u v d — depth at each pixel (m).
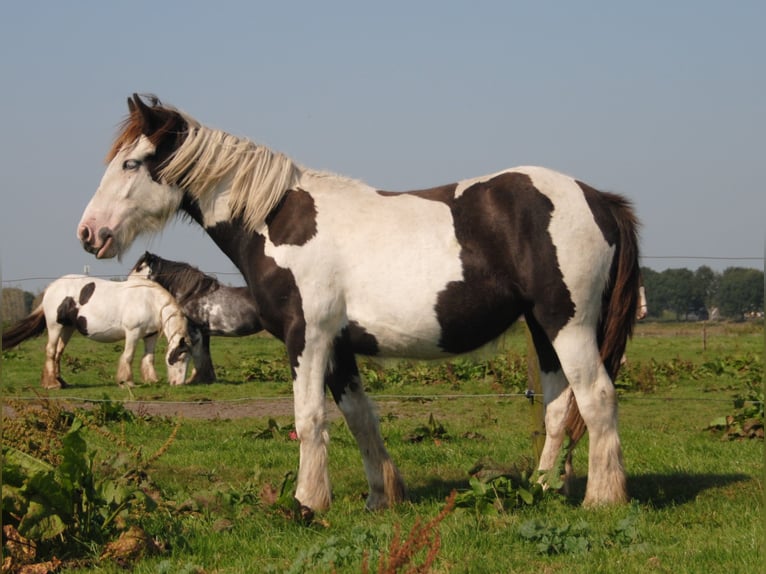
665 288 62.50
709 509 5.54
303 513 5.47
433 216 5.68
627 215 5.64
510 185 5.57
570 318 5.46
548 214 5.45
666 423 11.17
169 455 8.71
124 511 5.15
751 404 10.40
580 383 5.50
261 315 5.99
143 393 15.32
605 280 5.53
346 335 5.82
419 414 12.38
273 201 5.88
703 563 4.29
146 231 6.29
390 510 5.81
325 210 5.85
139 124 6.15
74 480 4.90
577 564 4.36
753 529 4.89
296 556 4.69
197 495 5.87
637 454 8.34
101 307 16.66
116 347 28.20
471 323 5.62
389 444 9.43
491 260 5.53
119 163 6.20
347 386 5.98
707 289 62.22
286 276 5.79
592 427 5.50
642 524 5.04
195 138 6.05
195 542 5.07
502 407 12.96
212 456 8.64
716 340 29.16
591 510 5.38
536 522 4.88
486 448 8.98
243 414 12.53
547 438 5.98
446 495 6.39
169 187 6.16
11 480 4.82
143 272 17.33
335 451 8.83
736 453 8.33
